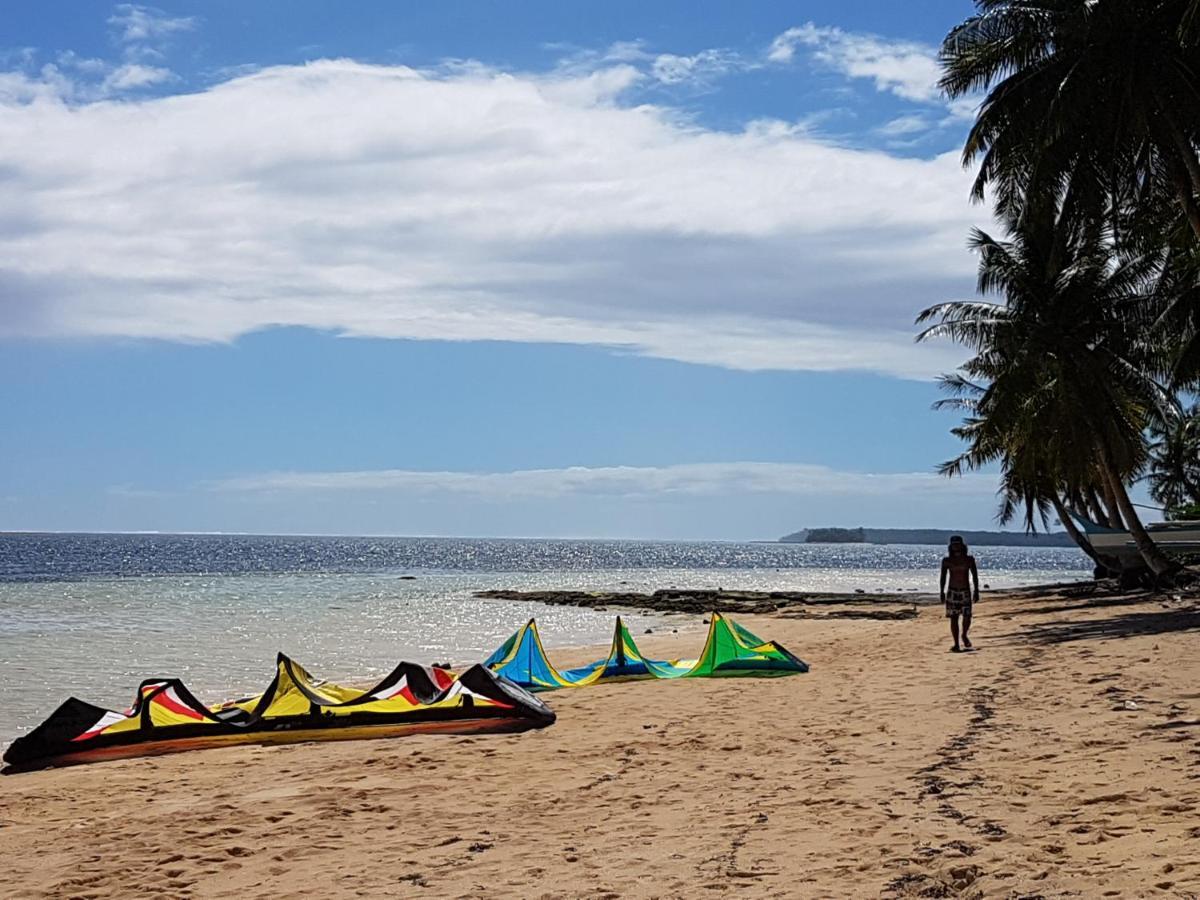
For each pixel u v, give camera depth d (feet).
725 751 36.55
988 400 110.63
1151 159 83.15
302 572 304.09
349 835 27.66
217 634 113.19
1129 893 18.51
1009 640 70.38
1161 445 175.11
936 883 20.20
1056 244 95.50
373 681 77.46
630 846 24.82
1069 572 374.22
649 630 125.80
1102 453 103.86
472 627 128.77
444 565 410.11
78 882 24.67
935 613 133.69
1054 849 21.63
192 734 43.45
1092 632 70.69
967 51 81.46
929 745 34.50
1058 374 101.60
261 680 77.82
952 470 141.79
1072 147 80.07
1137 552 132.87
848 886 20.52
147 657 91.04
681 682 59.00
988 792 27.17
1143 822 22.94
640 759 35.99
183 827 29.37
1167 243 97.45
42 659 88.58
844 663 64.49
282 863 25.40
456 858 24.86
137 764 40.40
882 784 29.22
